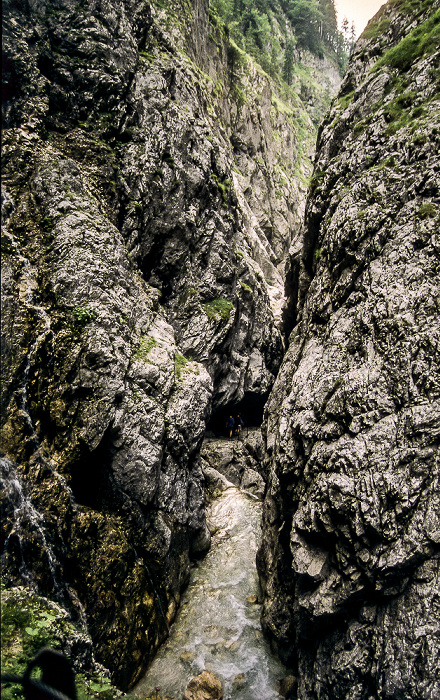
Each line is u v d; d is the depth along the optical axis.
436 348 6.37
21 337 7.13
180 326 14.98
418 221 7.65
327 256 9.86
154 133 13.79
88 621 7.08
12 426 6.60
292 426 8.52
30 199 8.82
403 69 10.91
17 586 5.90
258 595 10.60
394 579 5.68
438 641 4.95
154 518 9.35
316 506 6.86
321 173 12.04
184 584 10.71
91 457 8.09
